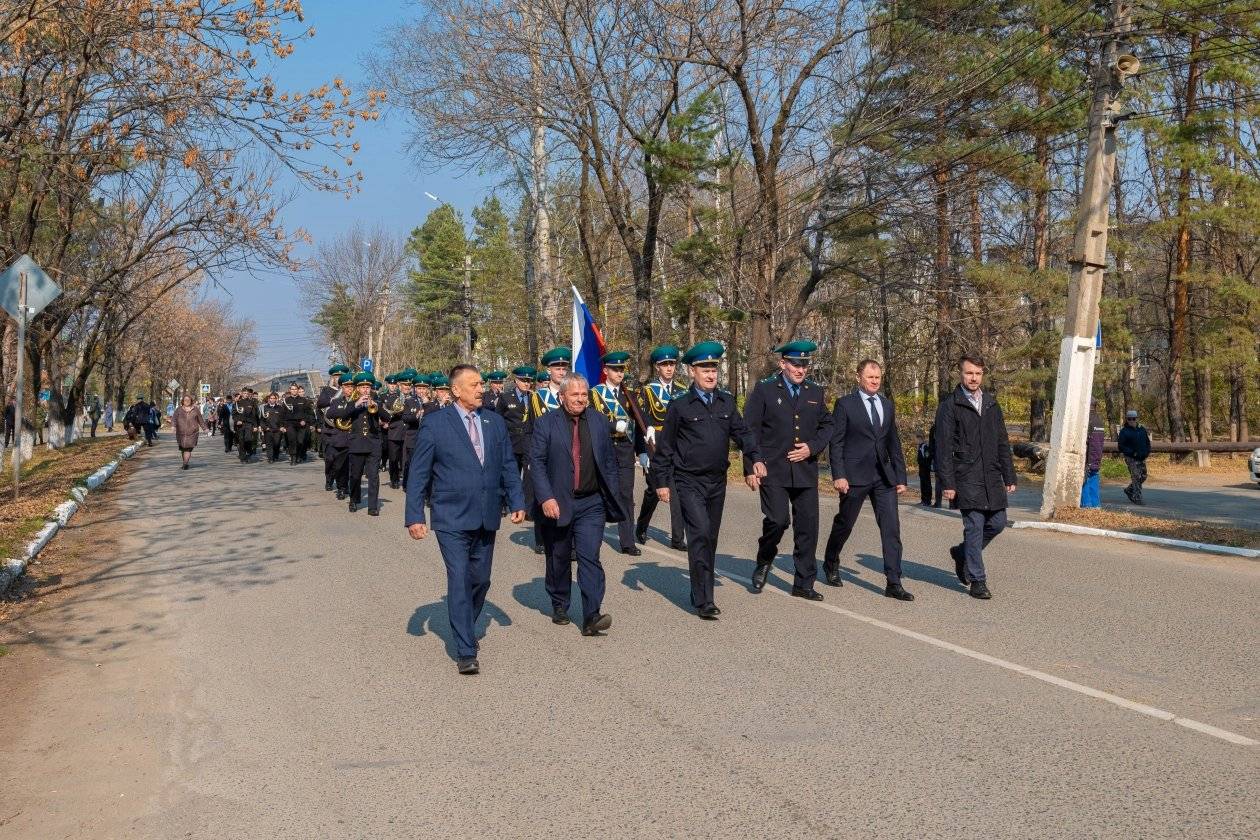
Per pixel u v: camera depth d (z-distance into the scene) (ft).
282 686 20.24
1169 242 104.12
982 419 27.61
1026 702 18.45
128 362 216.54
